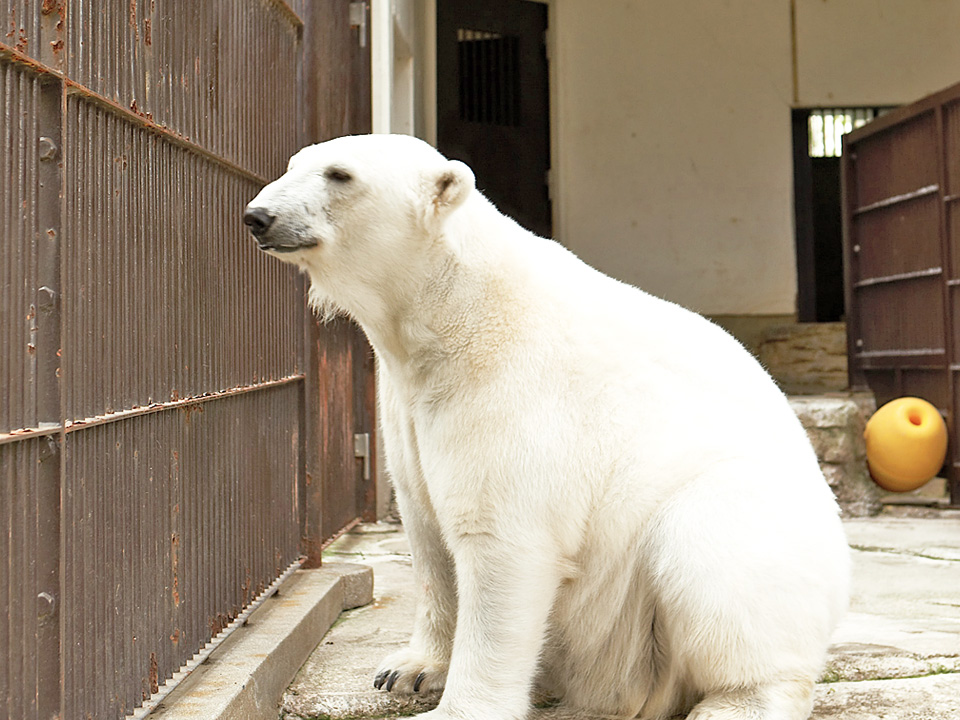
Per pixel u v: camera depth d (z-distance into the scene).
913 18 10.20
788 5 10.21
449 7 9.30
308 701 2.60
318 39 4.53
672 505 2.33
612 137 10.23
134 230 2.12
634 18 10.16
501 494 2.28
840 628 3.40
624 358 2.42
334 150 2.33
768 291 10.42
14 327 1.59
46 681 1.67
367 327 2.47
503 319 2.34
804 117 10.41
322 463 4.69
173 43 2.35
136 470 2.11
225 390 2.72
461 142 9.45
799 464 2.48
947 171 6.84
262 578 3.08
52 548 1.68
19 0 1.59
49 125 1.69
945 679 2.84
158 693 2.20
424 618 2.71
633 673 2.48
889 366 7.62
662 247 10.34
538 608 2.32
